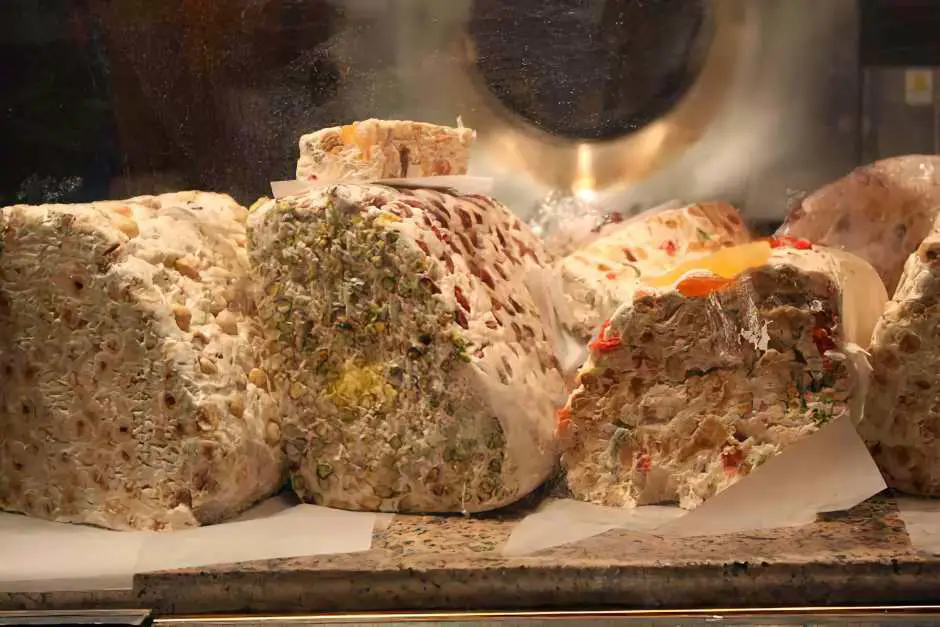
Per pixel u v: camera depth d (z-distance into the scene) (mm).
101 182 1911
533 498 1693
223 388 1675
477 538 1586
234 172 1908
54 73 1884
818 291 1605
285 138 1901
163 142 1905
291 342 1721
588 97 1901
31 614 1528
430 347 1638
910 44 1824
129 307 1653
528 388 1668
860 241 1825
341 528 1628
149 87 1893
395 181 1741
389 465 1678
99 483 1693
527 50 1890
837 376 1603
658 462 1645
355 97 1903
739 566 1472
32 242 1690
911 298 1628
